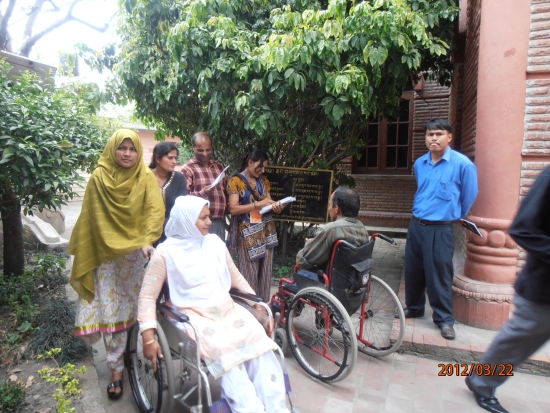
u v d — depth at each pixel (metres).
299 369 2.96
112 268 2.54
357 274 2.81
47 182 3.24
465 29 5.39
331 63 3.75
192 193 3.61
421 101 8.05
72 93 4.80
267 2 4.52
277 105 3.99
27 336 3.22
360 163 8.66
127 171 2.58
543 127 3.15
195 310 2.26
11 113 3.28
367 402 2.58
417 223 3.36
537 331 2.14
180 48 3.98
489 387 2.46
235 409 1.98
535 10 3.08
